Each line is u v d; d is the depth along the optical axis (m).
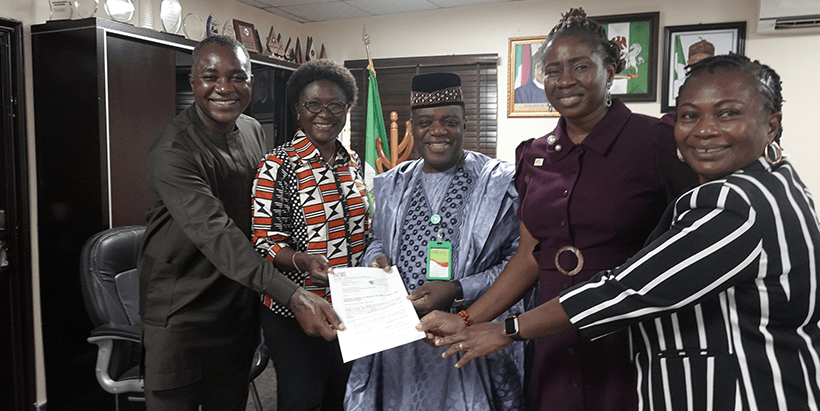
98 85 2.62
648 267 0.96
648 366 1.08
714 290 0.92
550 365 1.30
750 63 0.92
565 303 1.05
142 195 2.92
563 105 1.23
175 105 3.10
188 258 1.69
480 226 1.50
